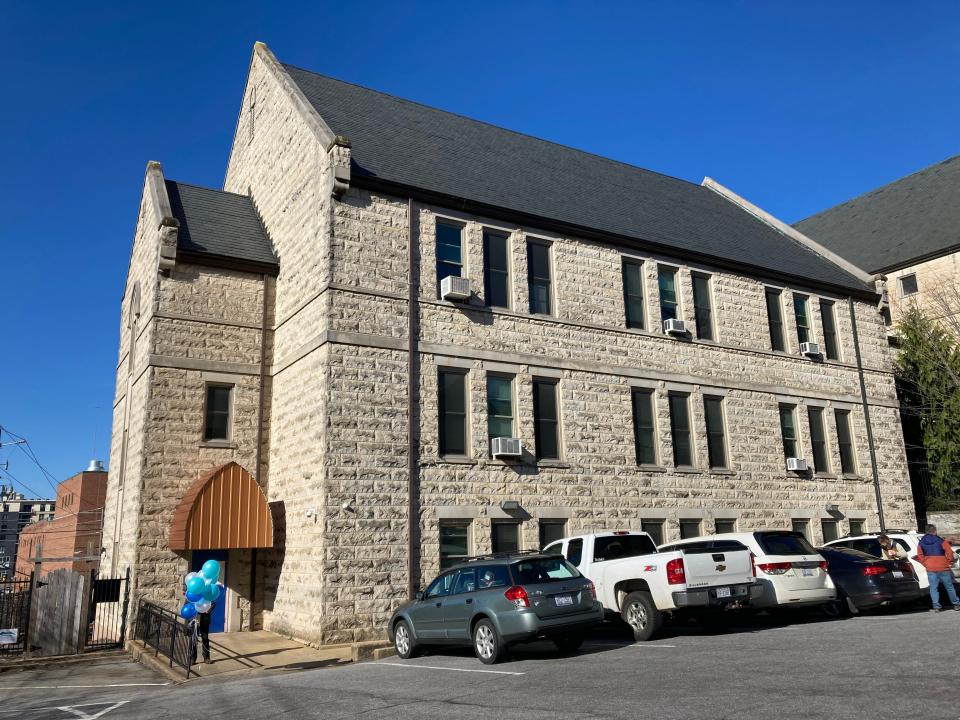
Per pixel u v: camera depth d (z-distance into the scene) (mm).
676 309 23547
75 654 16266
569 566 12422
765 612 17016
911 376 30203
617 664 10500
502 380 19797
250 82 25406
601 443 20750
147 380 19156
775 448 24172
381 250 18531
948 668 8359
